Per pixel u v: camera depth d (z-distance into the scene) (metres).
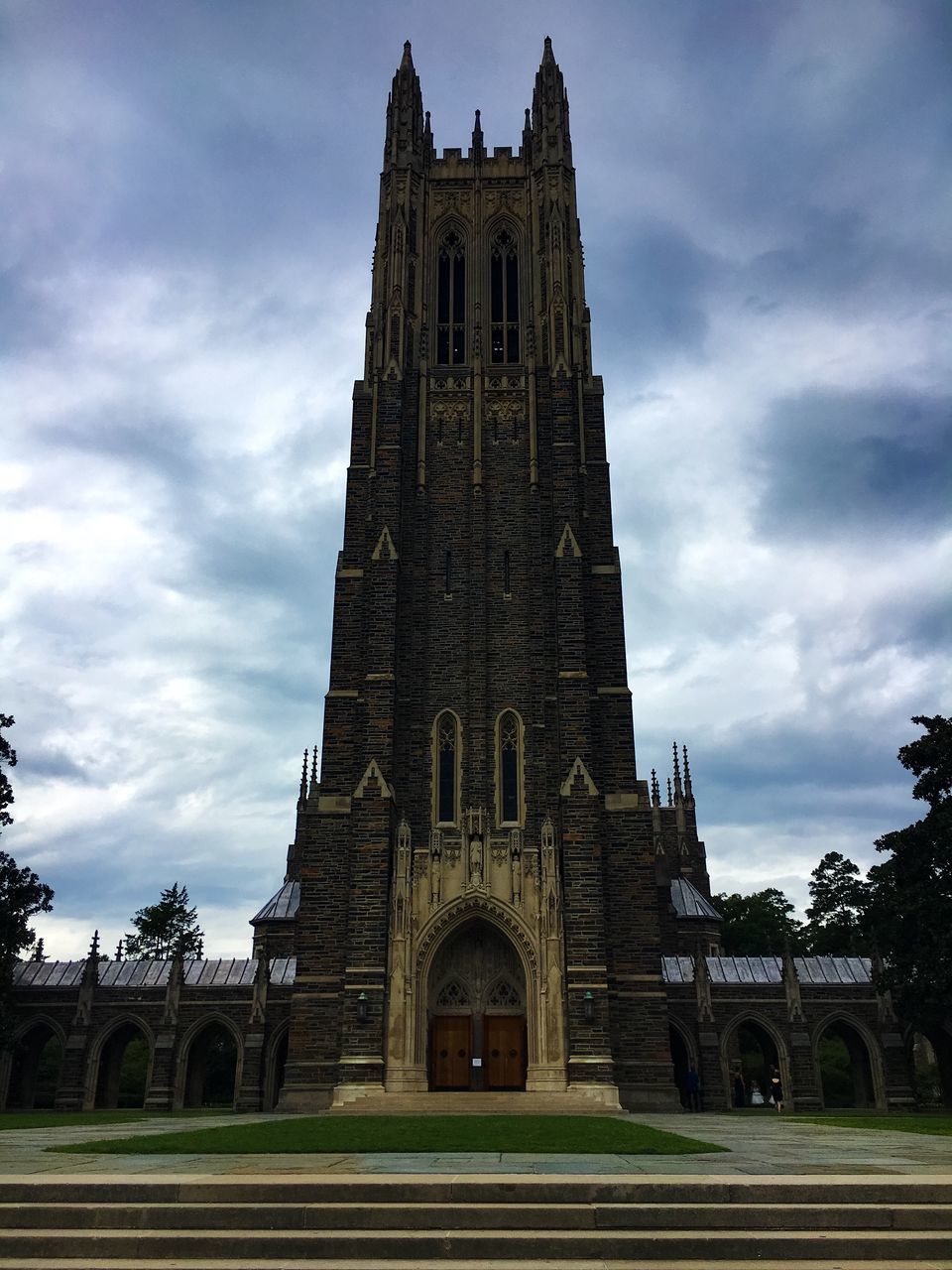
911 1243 14.47
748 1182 16.19
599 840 49.47
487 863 49.53
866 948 97.44
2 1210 15.64
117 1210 15.59
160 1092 68.38
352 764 52.81
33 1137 29.30
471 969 50.12
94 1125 37.91
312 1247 14.56
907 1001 61.53
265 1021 68.06
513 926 48.53
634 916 50.12
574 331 61.34
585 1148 23.19
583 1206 15.56
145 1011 70.75
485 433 59.78
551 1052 46.38
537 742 53.19
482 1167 19.23
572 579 54.06
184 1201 16.09
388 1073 46.38
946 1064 67.81
